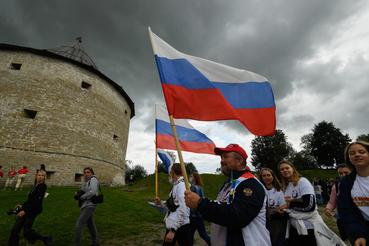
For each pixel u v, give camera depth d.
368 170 2.40
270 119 2.99
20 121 16.05
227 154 2.23
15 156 15.17
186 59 3.10
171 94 2.67
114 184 20.67
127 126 26.23
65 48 23.44
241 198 1.79
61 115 17.59
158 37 3.10
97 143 19.48
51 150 16.45
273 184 3.99
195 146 5.17
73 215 7.74
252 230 1.86
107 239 5.66
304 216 3.33
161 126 5.25
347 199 2.48
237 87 3.15
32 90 17.08
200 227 4.83
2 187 13.38
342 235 3.96
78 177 17.56
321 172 42.03
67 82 18.67
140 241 5.66
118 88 23.44
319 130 53.56
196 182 5.74
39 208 4.37
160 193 17.44
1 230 5.73
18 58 17.72
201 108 2.75
